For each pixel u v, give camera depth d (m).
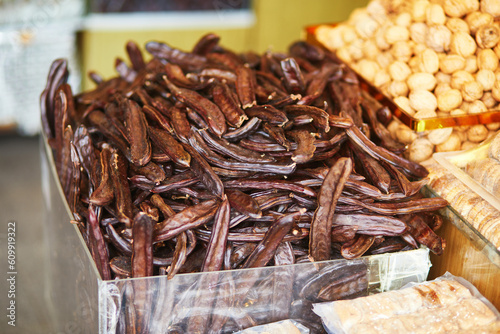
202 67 1.35
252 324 1.16
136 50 1.50
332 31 1.62
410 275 1.19
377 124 1.31
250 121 1.18
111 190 1.14
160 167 1.16
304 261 1.17
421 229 1.19
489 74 1.29
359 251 1.15
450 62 1.33
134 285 1.10
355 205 1.17
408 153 1.32
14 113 2.41
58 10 2.32
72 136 1.26
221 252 1.13
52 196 1.38
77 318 1.27
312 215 1.17
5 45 2.27
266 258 1.14
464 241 1.21
